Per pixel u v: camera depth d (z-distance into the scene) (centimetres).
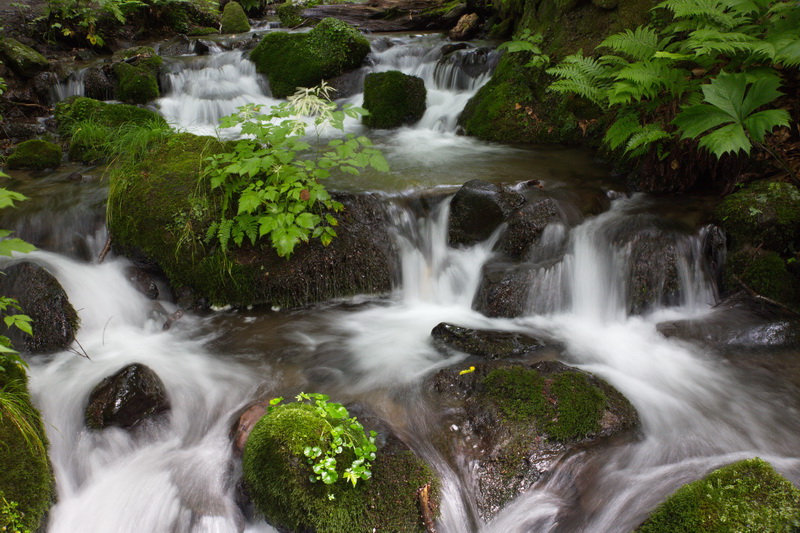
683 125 470
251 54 1016
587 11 764
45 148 670
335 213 531
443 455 348
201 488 338
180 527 322
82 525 324
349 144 510
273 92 977
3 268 493
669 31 634
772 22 525
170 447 372
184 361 448
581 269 519
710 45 464
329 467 304
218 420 389
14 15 1086
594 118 712
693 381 412
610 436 354
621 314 504
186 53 1127
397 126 842
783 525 271
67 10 1077
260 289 515
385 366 437
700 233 509
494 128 767
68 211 554
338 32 966
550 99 757
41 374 417
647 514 297
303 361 450
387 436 344
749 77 476
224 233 491
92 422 366
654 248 500
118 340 473
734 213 497
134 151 559
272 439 318
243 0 1578
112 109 760
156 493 337
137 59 965
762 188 506
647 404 388
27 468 316
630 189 601
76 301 481
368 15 1316
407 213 562
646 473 329
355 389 412
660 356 445
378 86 841
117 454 363
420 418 376
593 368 429
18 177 639
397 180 605
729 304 480
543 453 340
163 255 513
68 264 518
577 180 618
